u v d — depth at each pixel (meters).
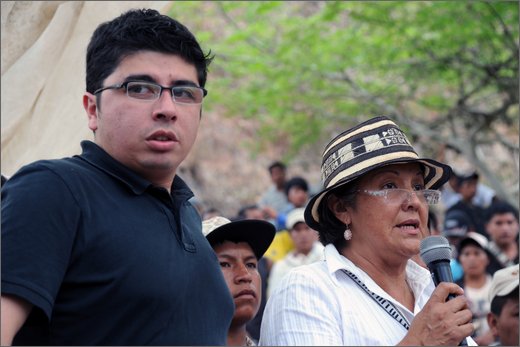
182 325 3.28
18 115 5.45
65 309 3.14
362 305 4.00
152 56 3.45
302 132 19.36
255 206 11.73
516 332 6.03
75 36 5.52
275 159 23.11
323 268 4.11
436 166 4.25
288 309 3.96
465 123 16.41
